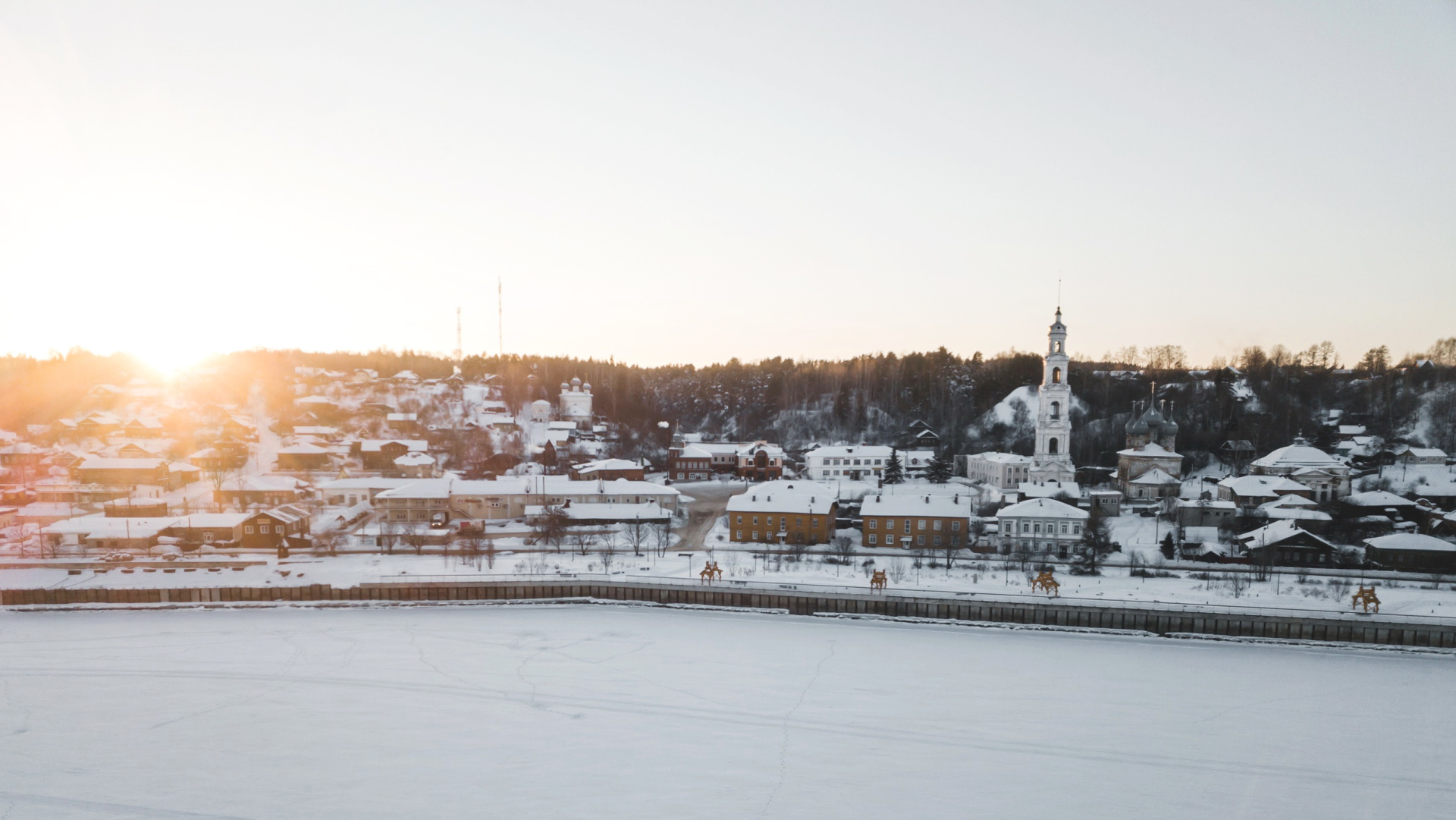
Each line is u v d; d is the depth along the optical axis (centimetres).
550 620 9362
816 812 4731
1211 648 8344
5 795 5012
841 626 9175
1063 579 10188
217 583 10269
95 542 11512
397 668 7594
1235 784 5228
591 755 5578
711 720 6266
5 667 7631
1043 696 6881
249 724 6162
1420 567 10144
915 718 6338
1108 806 4897
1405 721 6406
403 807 4778
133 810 4788
